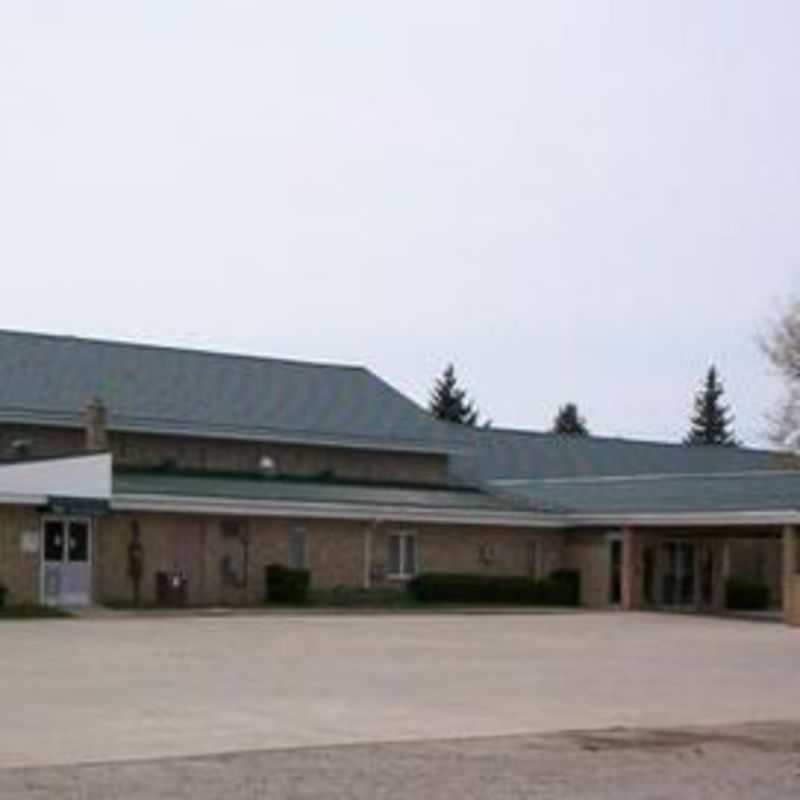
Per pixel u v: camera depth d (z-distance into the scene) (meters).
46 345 53.94
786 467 60.34
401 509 49.84
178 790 13.52
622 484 57.28
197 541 46.41
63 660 26.95
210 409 54.09
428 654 30.28
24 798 12.94
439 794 13.66
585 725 19.52
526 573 53.19
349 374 60.41
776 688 25.25
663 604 52.81
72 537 43.62
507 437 66.06
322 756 15.94
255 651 29.80
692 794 14.09
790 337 53.94
